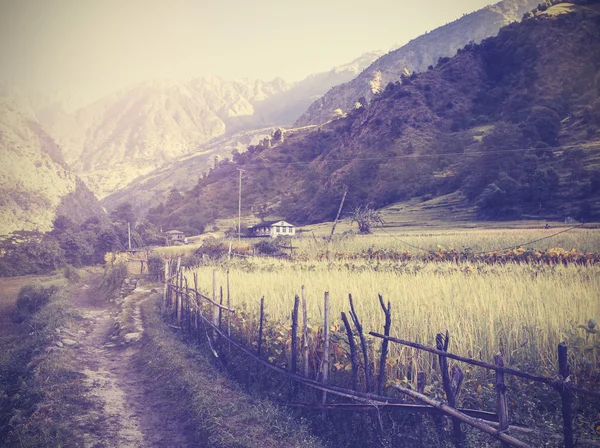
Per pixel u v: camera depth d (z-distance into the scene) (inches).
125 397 544.4
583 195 3184.1
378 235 2425.0
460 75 7244.1
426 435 298.0
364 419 334.6
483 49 7662.4
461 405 307.1
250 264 1154.7
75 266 3577.8
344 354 383.9
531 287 487.8
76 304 1512.1
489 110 6353.3
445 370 278.7
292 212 6067.9
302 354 433.4
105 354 783.7
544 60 6451.8
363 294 514.9
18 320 1637.6
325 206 5551.2
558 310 372.2
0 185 7706.7
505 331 349.1
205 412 422.9
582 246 1250.0
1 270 3115.2
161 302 1163.3
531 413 282.5
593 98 5132.9
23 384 616.4
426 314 400.2
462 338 344.8
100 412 491.8
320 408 369.1
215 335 615.8
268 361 468.4
